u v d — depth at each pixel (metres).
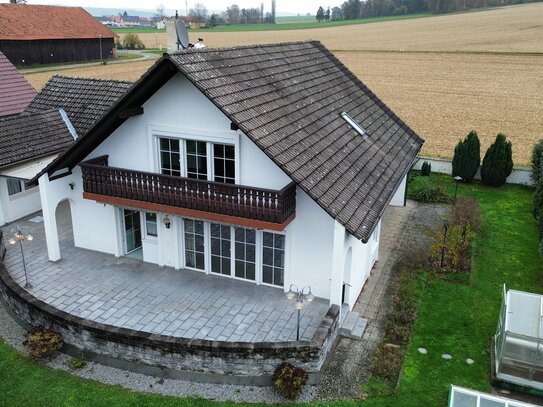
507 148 26.20
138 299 15.59
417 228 21.72
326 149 15.34
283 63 18.17
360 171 16.00
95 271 17.28
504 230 21.53
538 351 12.12
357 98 21.84
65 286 16.33
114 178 15.52
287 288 15.74
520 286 17.20
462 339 14.42
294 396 12.12
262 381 12.69
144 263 17.83
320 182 13.59
